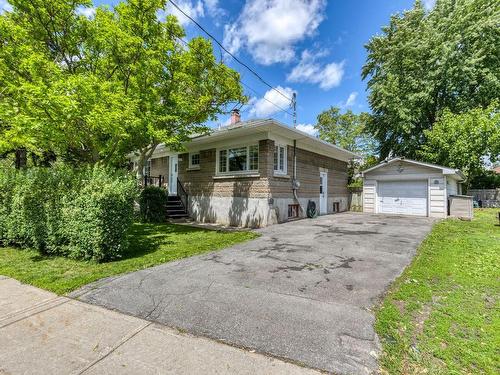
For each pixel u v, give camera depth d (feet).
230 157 37.70
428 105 64.95
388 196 48.80
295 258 17.87
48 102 19.57
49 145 26.35
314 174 44.80
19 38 23.17
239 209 35.63
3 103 21.67
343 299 11.33
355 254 18.79
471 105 59.47
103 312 10.28
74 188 17.29
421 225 32.94
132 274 14.64
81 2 24.95
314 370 7.02
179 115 29.60
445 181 42.37
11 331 8.91
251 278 13.99
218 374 6.84
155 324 9.37
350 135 96.99
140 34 26.50
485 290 12.05
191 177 43.14
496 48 57.47
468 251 19.15
